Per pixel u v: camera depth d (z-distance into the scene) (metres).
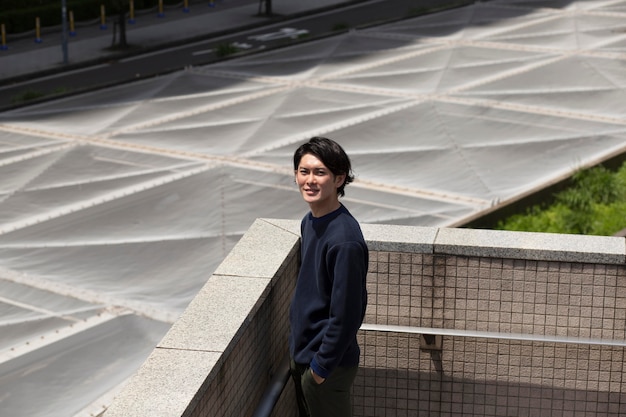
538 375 5.78
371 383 6.02
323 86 28.19
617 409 5.74
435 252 5.65
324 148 4.35
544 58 30.56
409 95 26.67
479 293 5.68
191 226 17.89
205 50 36.69
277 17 41.50
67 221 18.05
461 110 25.09
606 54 30.84
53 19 39.19
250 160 21.52
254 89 28.22
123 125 24.92
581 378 5.71
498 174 20.52
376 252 5.73
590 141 22.48
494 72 29.08
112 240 17.14
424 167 21.02
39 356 12.80
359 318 4.36
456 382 5.91
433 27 36.12
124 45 36.16
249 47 36.84
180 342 4.39
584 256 5.46
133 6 40.94
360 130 23.69
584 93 26.36
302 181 4.39
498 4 40.12
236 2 44.81
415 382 5.96
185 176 20.45
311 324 4.55
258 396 5.09
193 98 27.58
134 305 14.52
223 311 4.71
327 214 4.46
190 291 15.19
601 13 37.72
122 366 12.73
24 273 15.60
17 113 26.48
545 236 5.71
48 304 14.48
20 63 34.16
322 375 4.39
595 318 5.58
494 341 5.77
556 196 18.91
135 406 3.86
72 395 11.94
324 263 4.42
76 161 21.95
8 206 18.95
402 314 5.82
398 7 44.06
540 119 24.23
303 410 5.05
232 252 5.51
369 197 19.11
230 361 4.47
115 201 19.08
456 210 18.47
